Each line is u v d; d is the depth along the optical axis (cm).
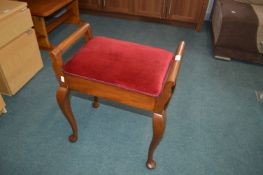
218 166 124
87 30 115
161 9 259
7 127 141
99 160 125
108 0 270
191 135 141
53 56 94
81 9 291
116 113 154
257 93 177
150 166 120
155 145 108
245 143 137
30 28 167
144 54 105
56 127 143
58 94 107
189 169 122
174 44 238
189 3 246
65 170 119
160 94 88
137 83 90
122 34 253
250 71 201
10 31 144
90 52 104
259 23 183
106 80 93
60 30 254
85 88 102
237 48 202
